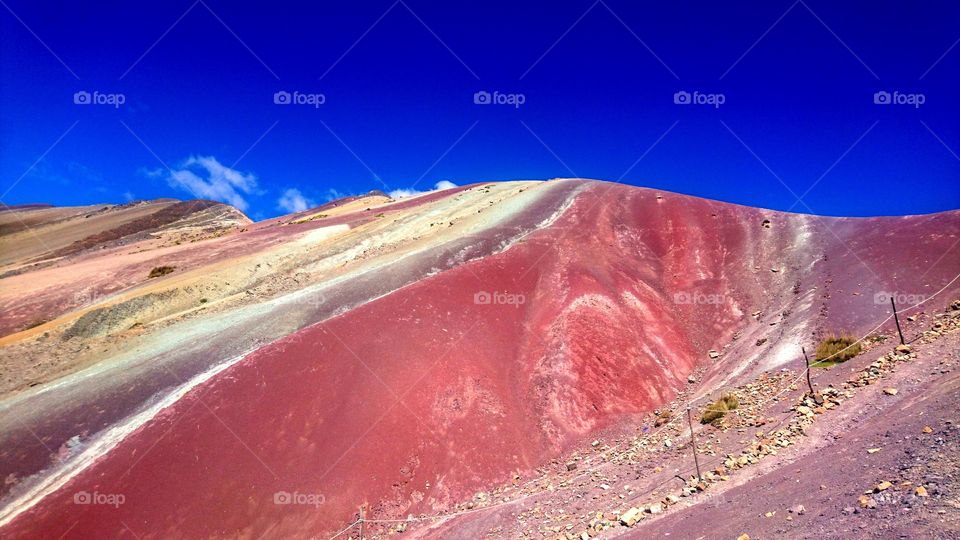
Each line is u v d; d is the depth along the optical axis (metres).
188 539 18.61
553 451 22.92
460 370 26.05
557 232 40.97
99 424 23.47
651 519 12.67
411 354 26.38
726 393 20.77
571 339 28.20
